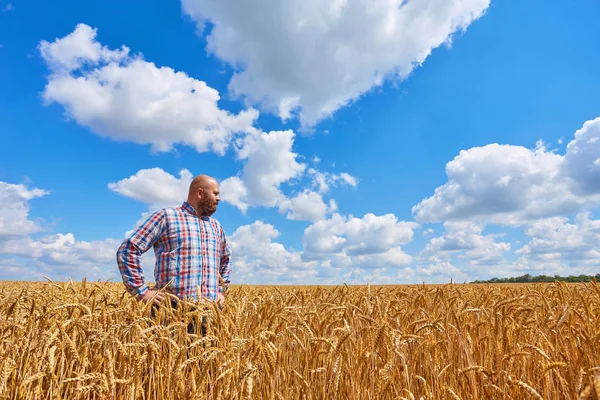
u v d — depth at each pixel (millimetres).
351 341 4547
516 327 4766
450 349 4613
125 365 3648
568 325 4543
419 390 4234
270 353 3779
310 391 3943
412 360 4457
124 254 5137
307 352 4535
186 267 5312
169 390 3291
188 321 4031
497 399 3822
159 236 5371
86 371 3820
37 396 3049
